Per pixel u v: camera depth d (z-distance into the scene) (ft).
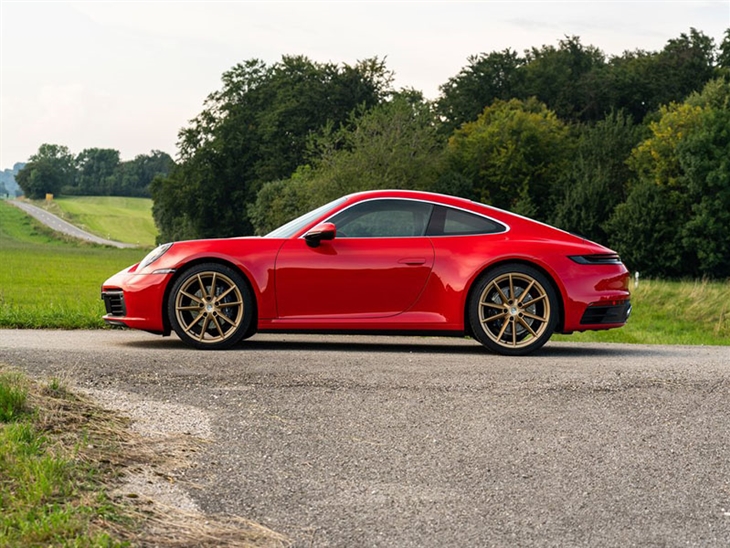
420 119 176.76
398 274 23.03
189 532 10.55
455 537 10.93
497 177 203.00
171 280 23.41
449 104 230.48
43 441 12.89
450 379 18.58
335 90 210.38
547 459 14.05
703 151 172.04
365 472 13.26
